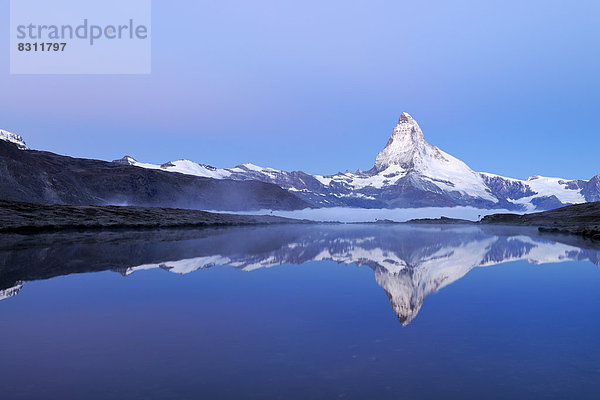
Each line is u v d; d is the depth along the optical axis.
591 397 4.30
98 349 5.96
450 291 10.94
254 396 4.34
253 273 14.46
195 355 5.68
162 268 15.55
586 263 17.84
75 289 11.04
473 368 5.17
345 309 8.68
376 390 4.50
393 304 9.25
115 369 5.14
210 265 16.62
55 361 5.43
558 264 17.53
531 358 5.52
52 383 4.70
